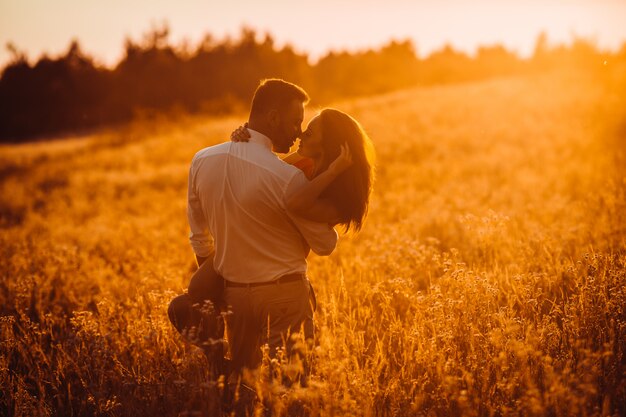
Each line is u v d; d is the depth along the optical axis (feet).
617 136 57.41
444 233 24.84
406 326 13.41
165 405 11.07
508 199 33.06
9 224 42.47
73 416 11.71
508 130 70.54
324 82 298.35
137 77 268.82
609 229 21.11
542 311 14.02
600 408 9.77
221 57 279.90
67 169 77.15
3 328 14.51
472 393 10.20
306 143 11.26
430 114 92.68
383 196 39.34
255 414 10.35
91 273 21.66
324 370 10.57
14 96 281.54
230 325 11.52
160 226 34.96
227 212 10.95
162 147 86.33
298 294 11.21
